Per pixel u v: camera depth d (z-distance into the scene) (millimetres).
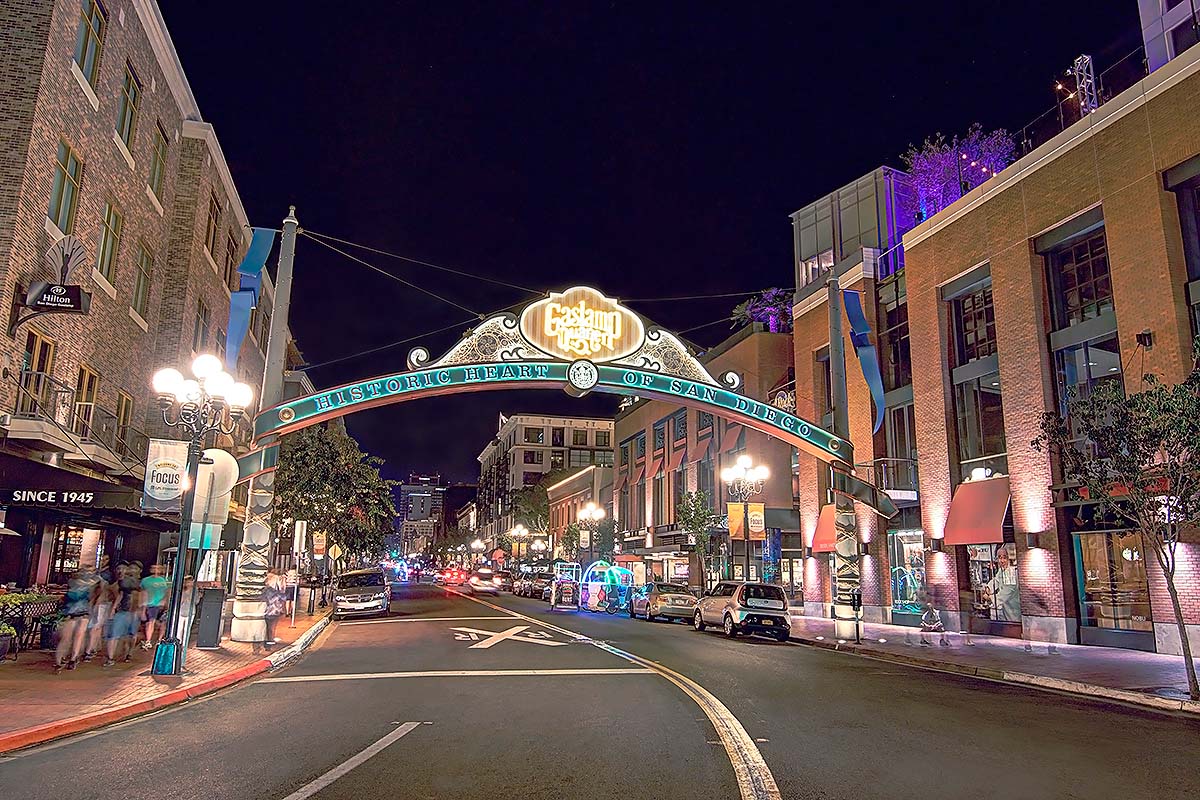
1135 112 19562
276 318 19578
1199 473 12406
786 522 35062
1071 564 20906
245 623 17875
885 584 28422
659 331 23328
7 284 15328
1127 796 6758
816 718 10172
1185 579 17578
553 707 10781
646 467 55188
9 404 15547
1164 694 12430
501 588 62844
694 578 43594
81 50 18688
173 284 26500
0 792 6668
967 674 15781
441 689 12430
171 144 25609
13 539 19078
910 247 27781
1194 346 13141
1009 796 6727
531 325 22344
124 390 22281
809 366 34125
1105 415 13453
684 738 8820
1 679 12289
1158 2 21688
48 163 16781
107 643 13969
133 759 7840
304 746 8406
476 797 6555
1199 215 18500
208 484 14469
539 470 108438
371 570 32625
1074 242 21875
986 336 24938
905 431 28734
